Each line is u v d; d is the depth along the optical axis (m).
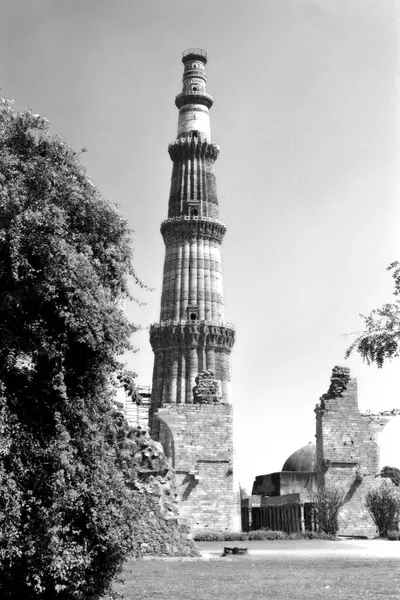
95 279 22.00
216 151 135.75
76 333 21.80
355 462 74.06
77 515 21.64
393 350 23.64
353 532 72.00
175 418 74.12
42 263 21.09
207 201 132.75
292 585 27.38
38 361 21.64
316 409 76.19
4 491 19.81
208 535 65.19
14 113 22.92
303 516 71.12
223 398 121.38
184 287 127.00
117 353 22.91
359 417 75.56
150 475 43.25
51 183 22.42
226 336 123.88
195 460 73.44
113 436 24.39
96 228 23.55
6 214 20.84
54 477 20.80
